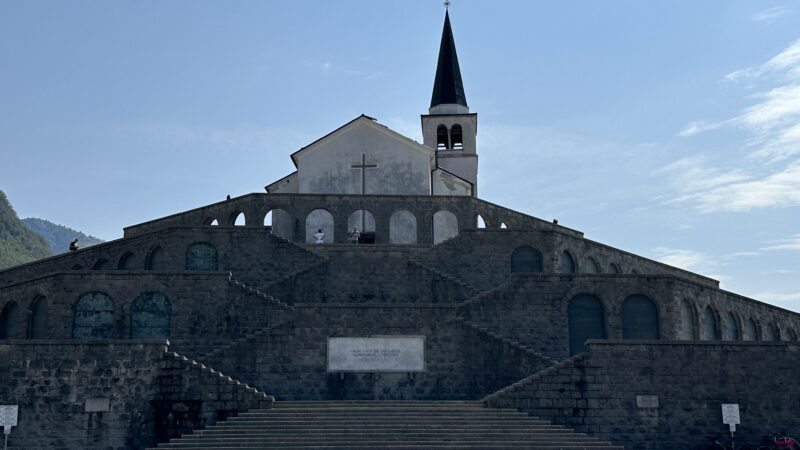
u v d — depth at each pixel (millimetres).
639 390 38562
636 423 38250
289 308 46000
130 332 45344
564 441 35875
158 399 37406
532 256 55781
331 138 67250
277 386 41281
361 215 61906
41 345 37781
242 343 41594
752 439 38500
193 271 46031
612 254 58812
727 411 38375
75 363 37750
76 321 45469
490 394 41562
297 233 60000
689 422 38438
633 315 48375
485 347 42188
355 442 34531
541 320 47500
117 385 37625
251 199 60219
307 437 34750
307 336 41938
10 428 36938
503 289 47656
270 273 53219
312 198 60594
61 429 37156
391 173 66500
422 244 57938
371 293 52031
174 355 37750
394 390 41625
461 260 55250
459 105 86375
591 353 38750
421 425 35906
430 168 67188
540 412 38094
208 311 45688
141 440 37156
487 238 55656
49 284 45969
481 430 36156
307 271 51750
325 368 41625
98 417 37312
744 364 39094
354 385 41562
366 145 67062
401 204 60750
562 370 38531
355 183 66500
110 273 45938
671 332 48188
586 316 47969
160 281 45969
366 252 52719
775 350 39281
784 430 38625
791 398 38875
